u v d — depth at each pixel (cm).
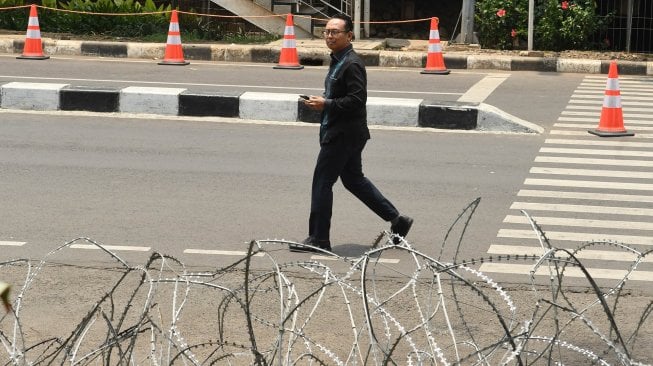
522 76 2186
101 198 1156
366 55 2305
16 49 2373
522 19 2441
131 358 572
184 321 781
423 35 2738
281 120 1667
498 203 1160
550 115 1730
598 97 1912
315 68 2255
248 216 1092
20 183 1219
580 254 970
